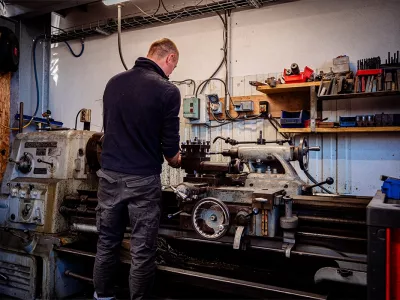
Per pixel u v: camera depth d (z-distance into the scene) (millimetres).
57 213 2043
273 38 2838
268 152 1856
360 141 2506
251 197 1579
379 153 2447
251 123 2885
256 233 1501
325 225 1525
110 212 1517
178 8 3256
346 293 1467
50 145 2199
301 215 1535
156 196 1514
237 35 2977
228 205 1555
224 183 1835
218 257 1924
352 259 1333
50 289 1942
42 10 3232
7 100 3275
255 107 2859
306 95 2672
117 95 1540
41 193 2070
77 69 3822
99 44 3688
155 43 1669
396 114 2180
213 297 1854
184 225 1658
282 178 1752
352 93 2240
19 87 3414
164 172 3166
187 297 1858
